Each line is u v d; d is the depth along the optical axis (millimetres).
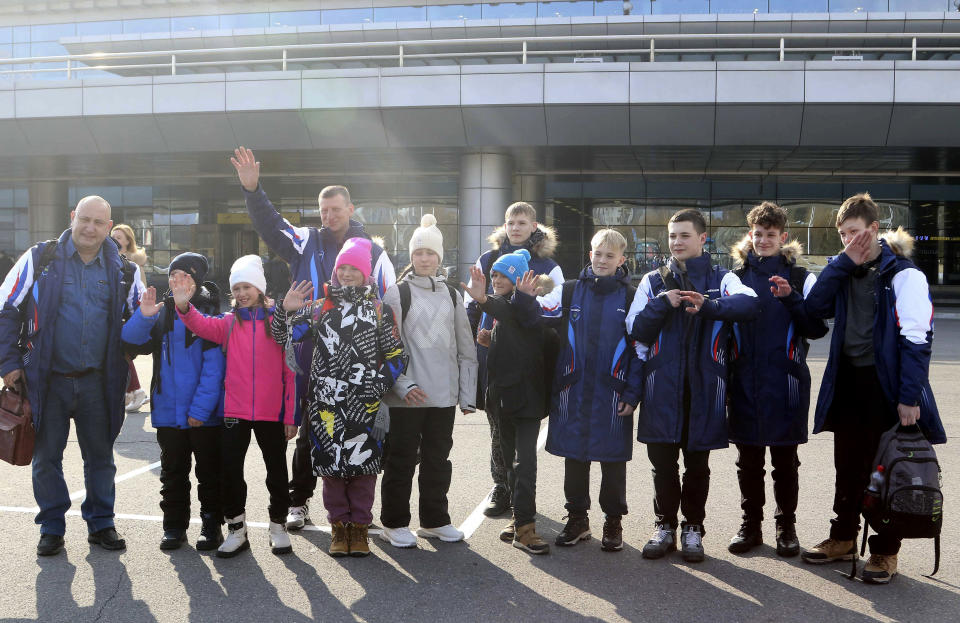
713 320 4070
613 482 4301
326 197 4711
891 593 3730
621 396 4250
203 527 4301
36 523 4227
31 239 28719
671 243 4223
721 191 26781
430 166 24906
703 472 4168
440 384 4320
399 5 28484
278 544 4238
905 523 3688
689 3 26406
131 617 3436
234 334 4156
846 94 18969
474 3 28000
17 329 4168
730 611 3518
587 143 20500
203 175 27047
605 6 27000
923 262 26922
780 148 20359
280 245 4711
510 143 20766
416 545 4391
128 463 6188
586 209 27031
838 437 4098
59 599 3621
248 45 28781
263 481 5629
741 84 19219
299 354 4398
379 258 4750
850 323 3984
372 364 4059
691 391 4086
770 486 5566
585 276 4449
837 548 4133
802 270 4273
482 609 3537
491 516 4941
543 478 5867
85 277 4281
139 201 29734
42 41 30984
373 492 4270
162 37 28969
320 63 28406
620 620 3424
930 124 19188
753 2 26125
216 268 29234
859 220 3881
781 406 4141
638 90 19531
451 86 20172
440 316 4355
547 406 4426
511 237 4973
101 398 4309
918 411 3707
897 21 24797
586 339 4301
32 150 22656
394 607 3555
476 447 6801
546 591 3746
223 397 4195
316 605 3576
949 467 5906
